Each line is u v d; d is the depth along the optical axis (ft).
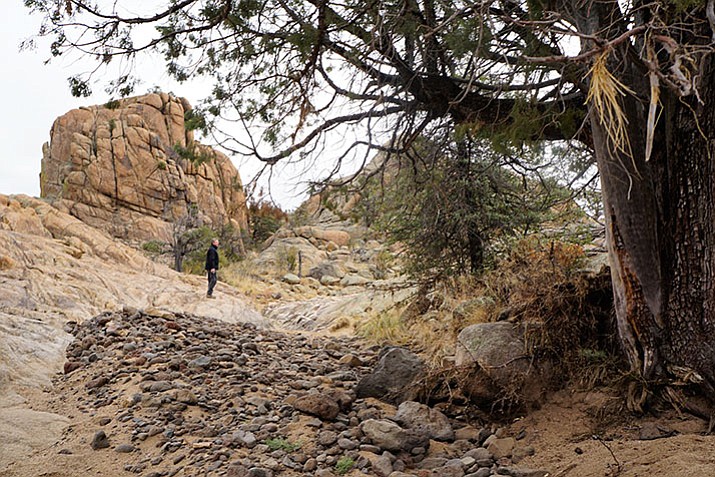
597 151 16.81
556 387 17.75
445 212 30.63
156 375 20.74
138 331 27.63
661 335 15.78
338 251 107.04
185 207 107.65
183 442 15.57
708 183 14.74
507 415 17.56
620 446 13.89
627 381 16.07
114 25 16.89
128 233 101.76
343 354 28.96
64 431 16.70
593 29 15.29
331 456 14.66
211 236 86.43
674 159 15.57
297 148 20.24
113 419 17.34
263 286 77.41
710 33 13.60
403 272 35.50
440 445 15.88
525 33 16.02
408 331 31.96
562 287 20.22
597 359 17.75
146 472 14.10
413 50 18.72
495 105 18.75
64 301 33.83
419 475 13.58
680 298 15.42
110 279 43.19
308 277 92.22
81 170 105.19
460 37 14.87
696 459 11.94
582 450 14.23
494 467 14.05
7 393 19.43
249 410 18.02
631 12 10.27
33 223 53.78
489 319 24.48
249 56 19.39
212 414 17.72
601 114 7.68
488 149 28.40
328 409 17.48
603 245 31.12
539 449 15.03
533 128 17.15
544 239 29.73
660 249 16.08
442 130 25.36
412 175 28.68
